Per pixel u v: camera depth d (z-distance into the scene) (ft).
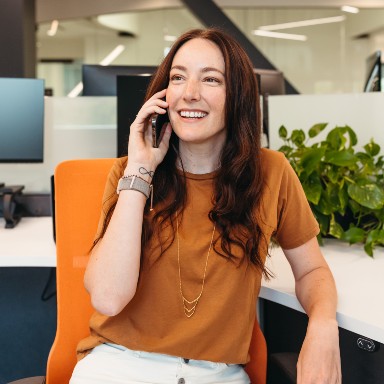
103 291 3.43
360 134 6.75
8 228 6.21
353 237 5.25
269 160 3.90
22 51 9.86
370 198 5.17
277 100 6.94
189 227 3.64
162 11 20.75
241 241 3.57
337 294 3.80
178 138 3.87
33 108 6.47
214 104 3.65
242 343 3.58
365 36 20.77
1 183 6.91
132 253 3.46
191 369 3.43
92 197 3.93
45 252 5.03
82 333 3.88
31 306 6.89
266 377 3.98
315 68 20.89
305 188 5.25
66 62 22.17
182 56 3.71
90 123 7.22
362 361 5.00
